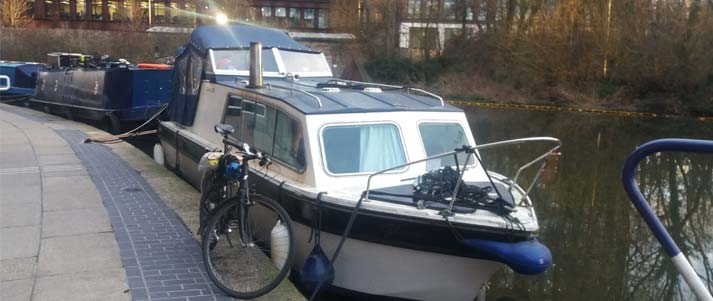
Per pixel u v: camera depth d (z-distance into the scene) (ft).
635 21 121.70
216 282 15.92
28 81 75.46
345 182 19.85
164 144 34.94
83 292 15.97
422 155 21.12
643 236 34.19
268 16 215.51
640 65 119.24
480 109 122.52
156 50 157.28
